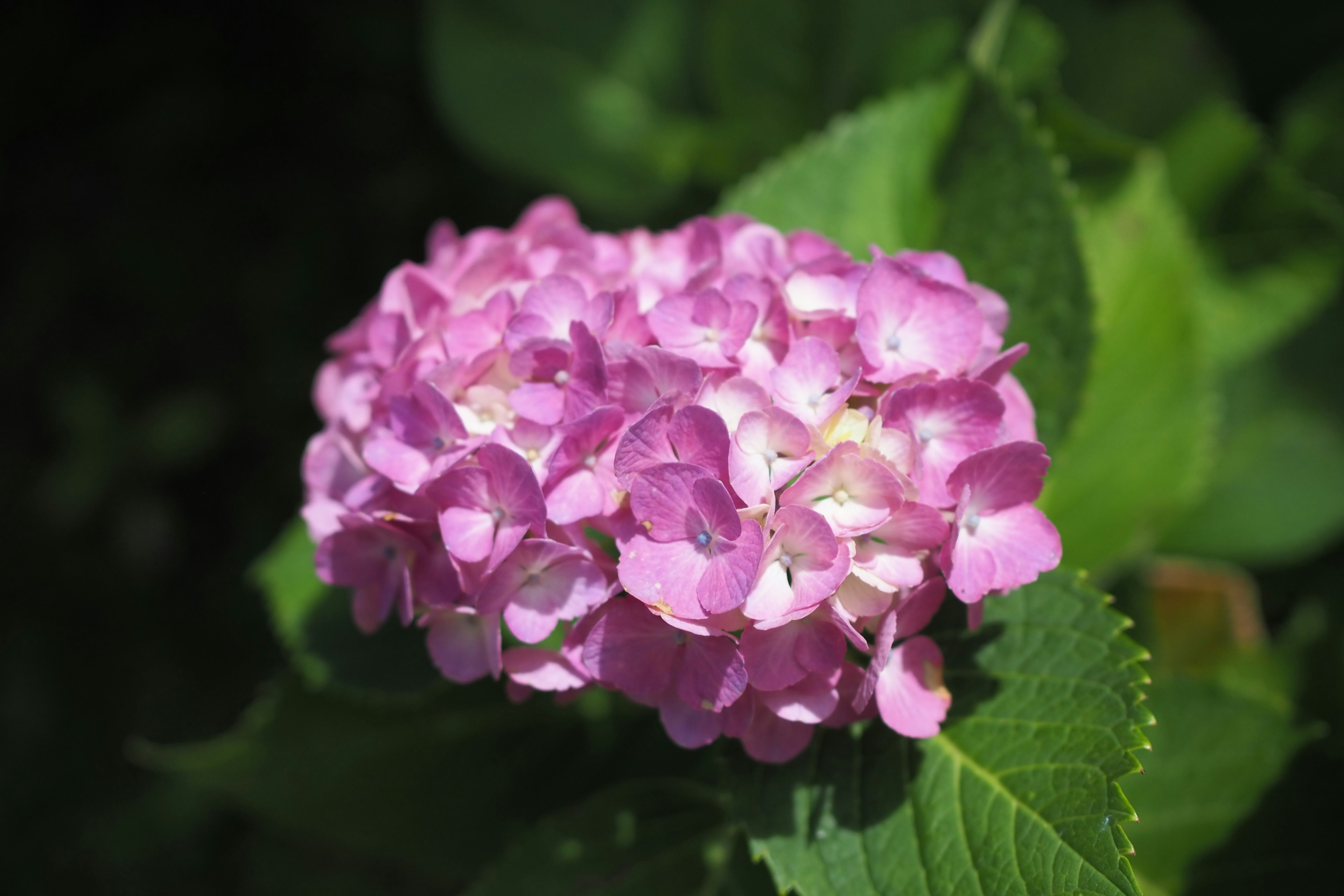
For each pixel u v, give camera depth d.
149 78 1.29
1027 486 0.58
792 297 0.58
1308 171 0.80
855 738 0.60
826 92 0.77
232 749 0.69
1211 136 0.77
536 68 0.89
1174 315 0.72
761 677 0.56
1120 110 0.79
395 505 0.59
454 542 0.57
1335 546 0.76
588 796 0.70
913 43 0.74
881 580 0.56
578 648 0.57
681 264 0.61
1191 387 0.72
